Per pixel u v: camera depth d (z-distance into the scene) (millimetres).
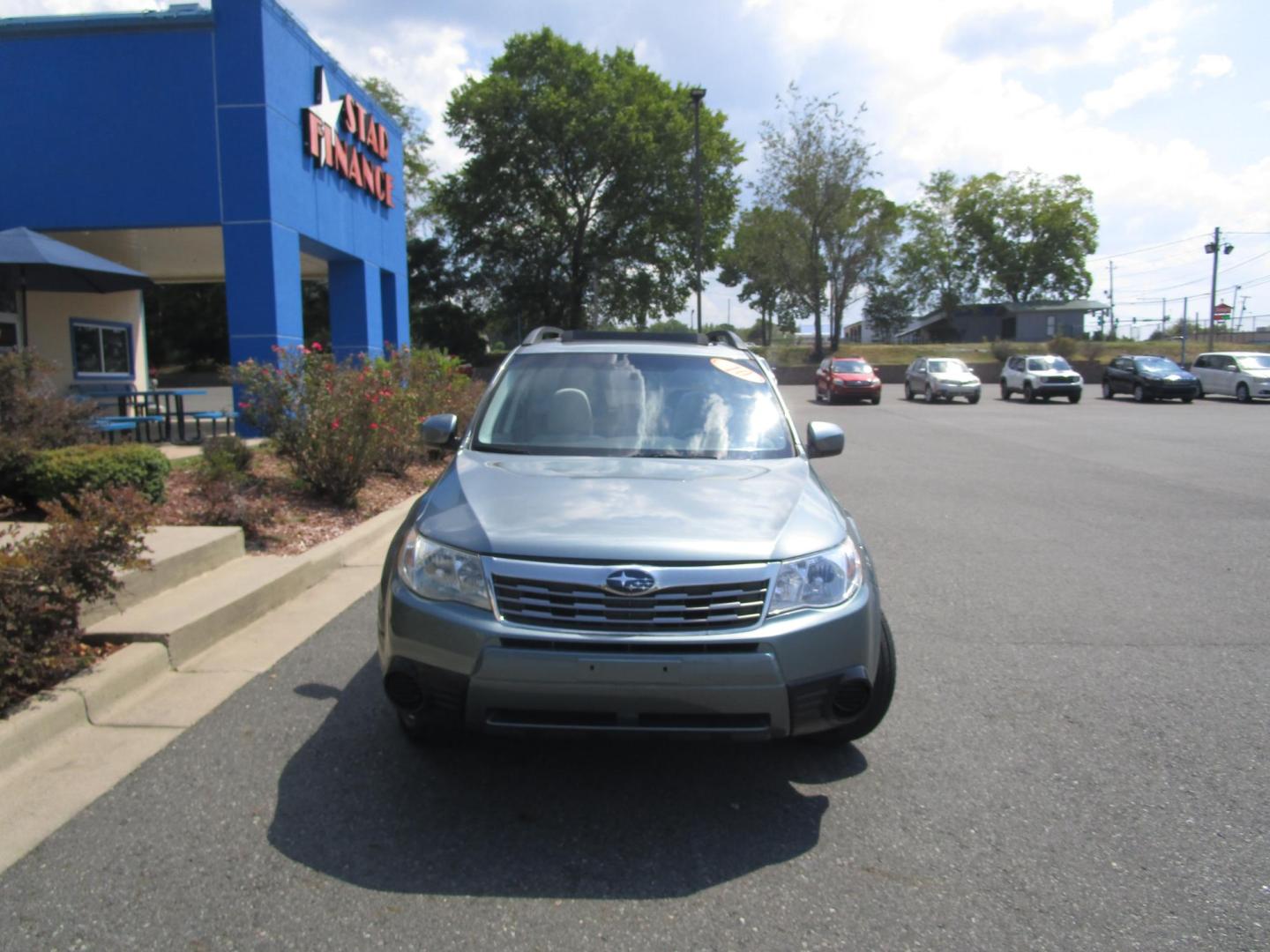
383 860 2955
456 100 45094
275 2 13789
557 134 43719
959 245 76000
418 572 3293
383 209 19547
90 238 15180
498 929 2600
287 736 3887
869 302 79938
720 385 4809
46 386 8469
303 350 8992
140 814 3215
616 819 3268
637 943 2545
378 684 4496
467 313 48969
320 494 8562
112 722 4008
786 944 2555
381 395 8656
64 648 4047
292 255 14461
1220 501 10680
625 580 3043
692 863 2980
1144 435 19453
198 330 46406
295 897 2738
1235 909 2730
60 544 4074
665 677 2998
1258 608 6094
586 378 4785
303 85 14969
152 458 7316
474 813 3287
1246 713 4289
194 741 3822
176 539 6129
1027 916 2699
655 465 4082
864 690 3297
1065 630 5594
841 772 3664
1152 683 4680
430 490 3953
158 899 2715
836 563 3309
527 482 3744
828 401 33125
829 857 3029
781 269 54250
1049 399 33094
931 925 2654
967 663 4984
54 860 2912
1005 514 9797
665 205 45844
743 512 3465
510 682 3016
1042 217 72000
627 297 48156
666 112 44906
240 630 5336
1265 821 3279
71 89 13477
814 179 50938
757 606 3117
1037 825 3248
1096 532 8805
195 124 13492
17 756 3584
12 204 13641
